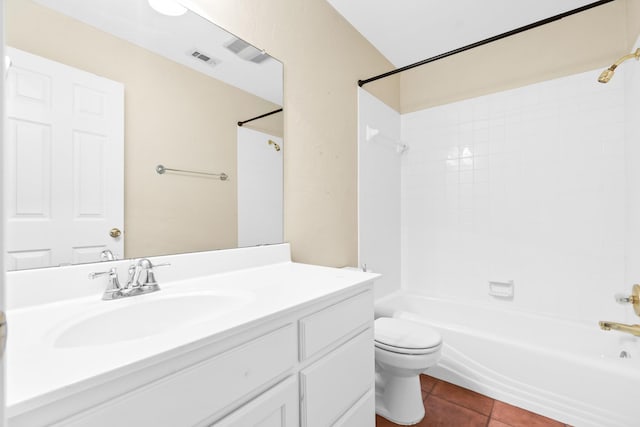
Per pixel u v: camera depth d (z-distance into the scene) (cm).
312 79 172
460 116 239
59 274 83
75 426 43
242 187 134
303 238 166
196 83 118
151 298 87
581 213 193
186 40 115
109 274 89
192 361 58
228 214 129
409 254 264
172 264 108
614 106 183
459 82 240
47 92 83
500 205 221
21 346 56
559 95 200
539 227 207
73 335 68
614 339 164
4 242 26
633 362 132
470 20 200
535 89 208
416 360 134
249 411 67
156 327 85
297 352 82
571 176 196
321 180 179
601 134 186
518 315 200
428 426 142
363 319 110
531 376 151
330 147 186
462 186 238
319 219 177
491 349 163
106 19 95
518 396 154
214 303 95
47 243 83
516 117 215
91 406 45
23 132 79
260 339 71
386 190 246
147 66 104
